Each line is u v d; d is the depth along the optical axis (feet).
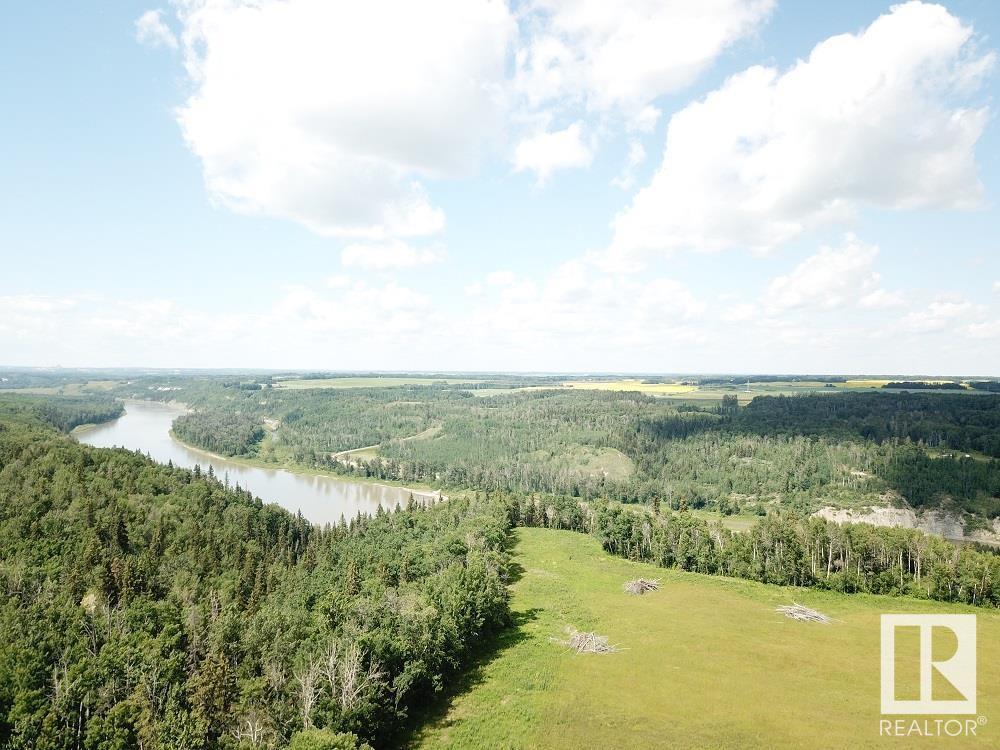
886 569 385.09
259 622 241.55
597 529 506.07
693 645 277.03
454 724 207.00
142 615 262.06
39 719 177.58
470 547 385.70
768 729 202.90
